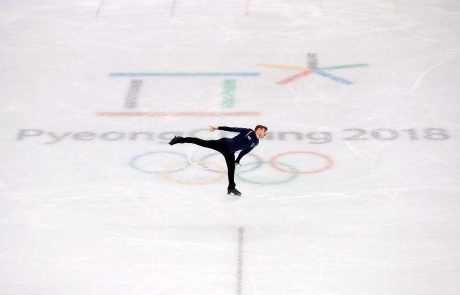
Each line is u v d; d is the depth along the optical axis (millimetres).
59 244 32281
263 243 32031
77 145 41438
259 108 45688
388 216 34031
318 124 43469
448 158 39156
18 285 29328
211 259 30891
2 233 33188
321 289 28750
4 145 41500
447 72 49781
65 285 29297
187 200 35750
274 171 38312
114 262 30828
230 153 33438
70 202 35875
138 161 39656
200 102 46594
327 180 37344
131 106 46125
